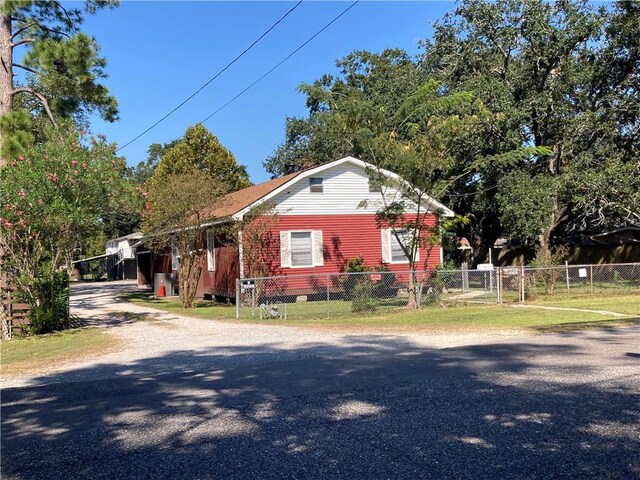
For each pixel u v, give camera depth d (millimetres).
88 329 15312
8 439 5879
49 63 18062
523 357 9500
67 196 14898
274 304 18844
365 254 23875
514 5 26250
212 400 7227
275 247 22359
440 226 19156
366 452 5152
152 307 21891
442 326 13883
